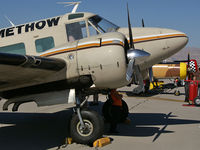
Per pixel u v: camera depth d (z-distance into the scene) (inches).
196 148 167.8
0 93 223.0
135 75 198.1
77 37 226.1
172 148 168.4
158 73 610.9
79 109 183.0
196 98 375.2
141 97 512.4
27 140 202.2
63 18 233.9
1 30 246.5
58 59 178.9
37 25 236.7
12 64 149.0
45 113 349.1
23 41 234.5
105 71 178.1
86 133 180.5
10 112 369.4
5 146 187.5
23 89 210.5
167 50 227.8
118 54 175.3
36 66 162.6
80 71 183.5
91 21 229.1
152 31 230.4
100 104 411.5
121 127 232.7
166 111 326.3
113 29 237.5
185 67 586.6
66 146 180.4
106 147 173.3
